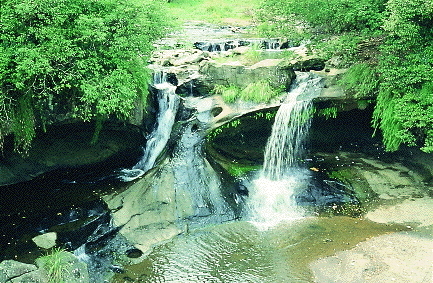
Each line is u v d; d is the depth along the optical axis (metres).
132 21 12.81
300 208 14.18
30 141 13.19
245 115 15.24
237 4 31.97
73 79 12.16
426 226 12.89
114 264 11.30
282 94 15.66
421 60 13.03
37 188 14.20
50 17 11.81
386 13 13.64
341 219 13.59
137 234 12.37
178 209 13.29
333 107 15.48
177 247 12.13
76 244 11.53
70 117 13.70
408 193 14.67
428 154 15.51
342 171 15.78
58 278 10.01
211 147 15.34
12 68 11.63
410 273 10.70
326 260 11.40
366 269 10.92
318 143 16.89
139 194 13.39
